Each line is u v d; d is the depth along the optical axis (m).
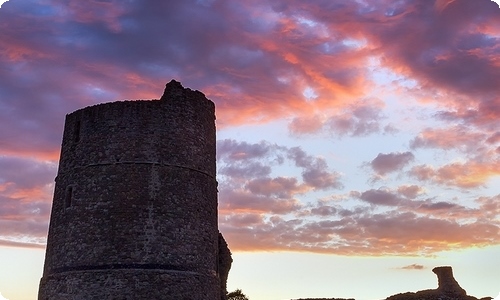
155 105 27.95
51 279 26.25
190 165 27.89
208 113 30.11
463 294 32.06
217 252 28.86
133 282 24.62
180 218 26.58
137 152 26.97
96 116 28.06
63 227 26.73
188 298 25.53
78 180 27.19
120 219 25.75
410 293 32.84
